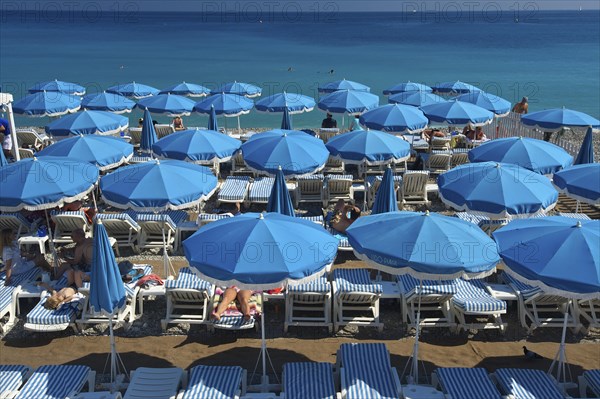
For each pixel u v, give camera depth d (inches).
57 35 4195.4
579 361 303.1
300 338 325.4
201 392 243.9
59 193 331.6
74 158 382.9
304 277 233.6
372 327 337.7
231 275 227.1
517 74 1969.7
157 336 325.1
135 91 892.6
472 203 331.9
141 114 1237.7
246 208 536.4
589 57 2630.4
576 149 647.8
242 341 321.1
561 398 243.9
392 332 332.2
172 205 329.1
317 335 329.1
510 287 347.6
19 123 1168.8
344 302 335.3
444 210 534.0
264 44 3486.7
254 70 2055.9
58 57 2482.8
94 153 427.5
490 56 2699.3
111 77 1829.5
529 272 230.8
